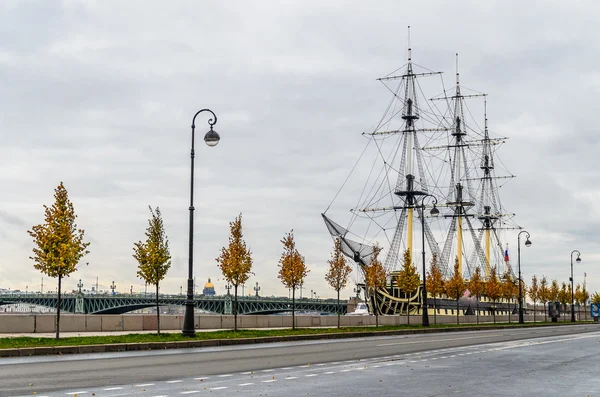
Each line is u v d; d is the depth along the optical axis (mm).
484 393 20438
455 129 168125
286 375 24625
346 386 21672
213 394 19281
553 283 169750
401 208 140625
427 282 120188
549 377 25000
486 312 148750
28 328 45875
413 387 21688
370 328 70875
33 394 18578
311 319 71000
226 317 59906
